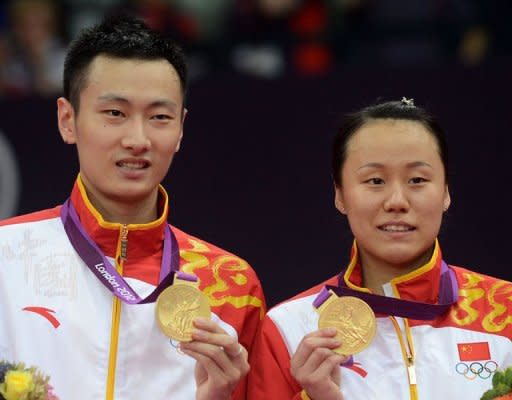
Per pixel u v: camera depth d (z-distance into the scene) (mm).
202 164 21000
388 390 13094
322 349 12344
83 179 13844
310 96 20781
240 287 14078
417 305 13156
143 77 13195
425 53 25578
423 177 13164
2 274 13469
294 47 26109
